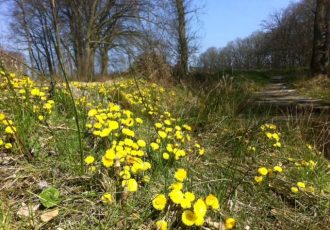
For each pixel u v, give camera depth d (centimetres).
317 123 502
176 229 200
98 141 289
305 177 304
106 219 203
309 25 4869
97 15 2341
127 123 300
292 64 5125
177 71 1118
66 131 302
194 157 318
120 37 2217
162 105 505
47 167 255
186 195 191
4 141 279
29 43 436
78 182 243
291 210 252
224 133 394
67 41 2273
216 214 221
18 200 221
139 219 205
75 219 207
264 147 368
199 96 543
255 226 228
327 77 1573
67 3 2275
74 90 462
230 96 516
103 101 439
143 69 866
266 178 274
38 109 327
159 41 1066
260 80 2408
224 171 290
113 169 238
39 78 437
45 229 197
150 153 289
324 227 230
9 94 357
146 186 245
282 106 802
